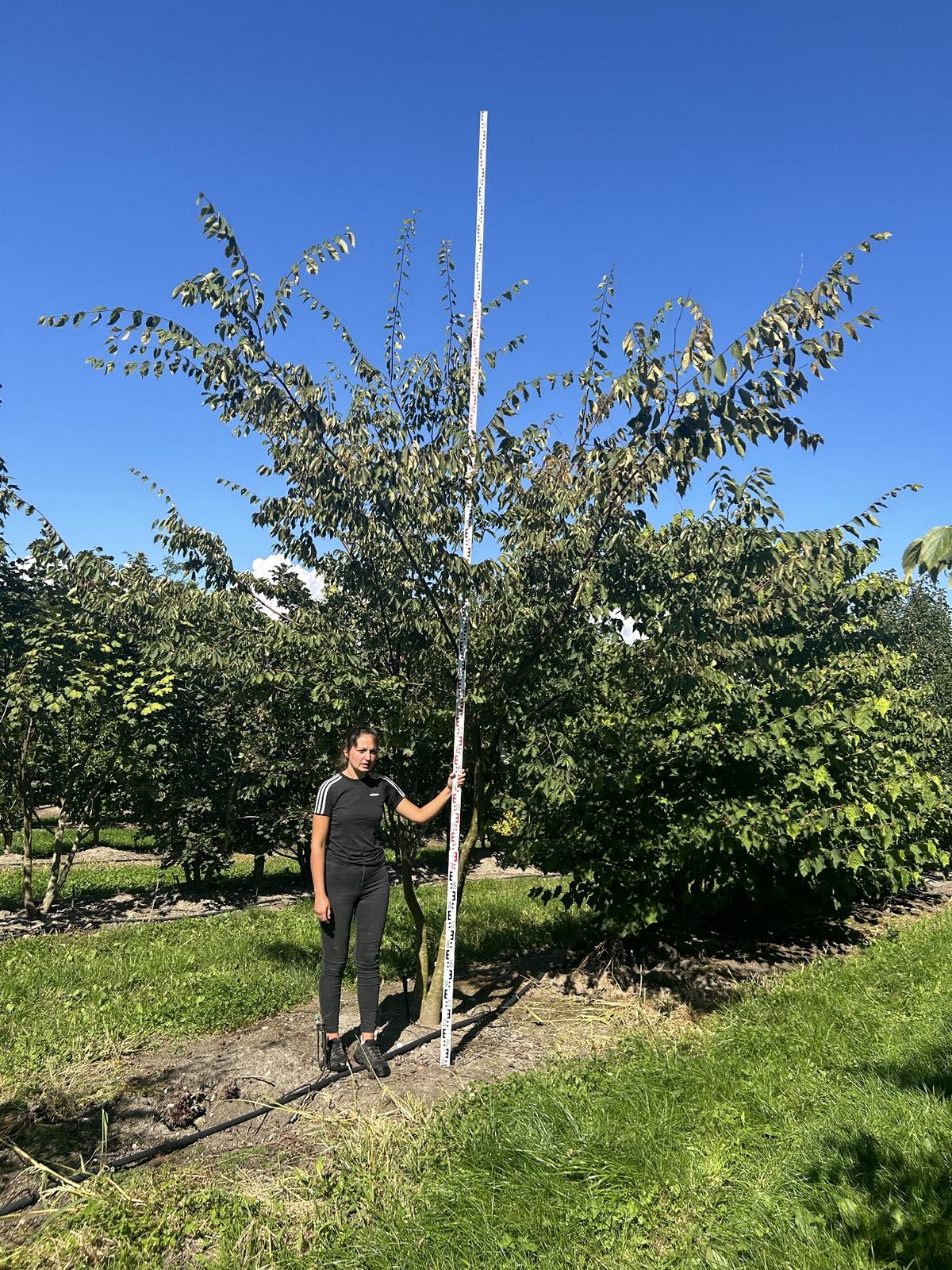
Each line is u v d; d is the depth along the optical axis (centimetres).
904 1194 284
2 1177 316
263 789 954
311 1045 455
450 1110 358
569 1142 323
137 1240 267
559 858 612
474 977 613
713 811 554
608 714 554
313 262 388
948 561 165
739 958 683
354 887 431
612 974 594
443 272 474
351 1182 299
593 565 429
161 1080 407
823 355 356
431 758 520
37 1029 464
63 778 856
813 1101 361
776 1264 251
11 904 921
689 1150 318
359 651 479
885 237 340
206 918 829
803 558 437
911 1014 486
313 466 408
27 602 783
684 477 403
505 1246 262
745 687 573
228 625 484
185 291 367
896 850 671
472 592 438
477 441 434
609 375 429
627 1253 259
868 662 816
